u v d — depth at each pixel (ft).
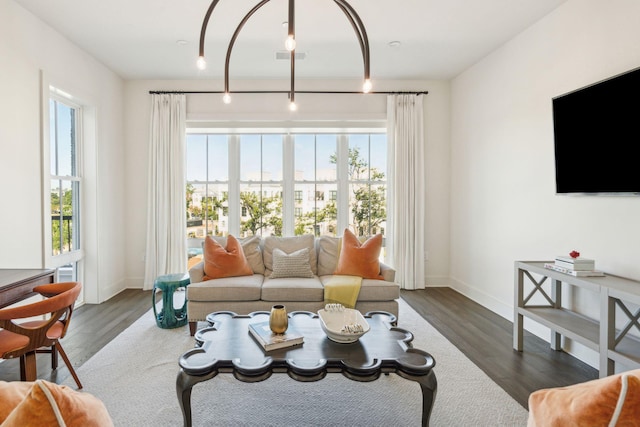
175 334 10.12
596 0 8.21
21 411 2.16
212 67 14.06
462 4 9.51
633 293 5.98
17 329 5.94
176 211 15.10
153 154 15.01
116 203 14.60
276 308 6.46
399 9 9.82
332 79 15.51
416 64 13.83
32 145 9.80
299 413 6.47
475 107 13.66
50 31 10.59
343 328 6.42
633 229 7.31
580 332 7.34
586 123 8.18
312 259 12.10
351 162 16.51
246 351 6.00
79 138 12.91
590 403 2.45
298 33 11.24
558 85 9.41
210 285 10.10
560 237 9.30
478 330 10.59
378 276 11.05
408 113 15.44
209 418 6.28
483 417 6.34
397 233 15.46
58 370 7.92
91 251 13.08
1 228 8.70
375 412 6.52
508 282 11.58
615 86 7.44
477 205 13.52
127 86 15.28
